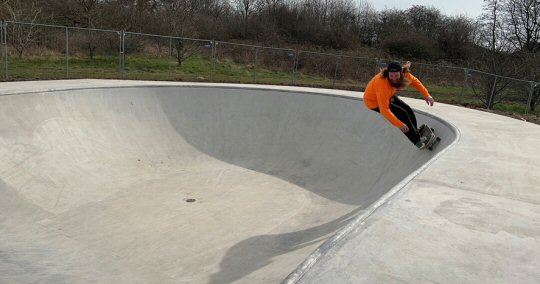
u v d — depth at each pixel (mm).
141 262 5816
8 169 7281
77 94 9883
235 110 11969
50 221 6816
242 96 12180
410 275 2398
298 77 21562
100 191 8266
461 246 2797
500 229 3105
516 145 6328
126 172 9305
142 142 10438
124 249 6180
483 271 2486
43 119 8742
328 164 9859
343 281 2297
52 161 8180
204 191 8812
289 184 9430
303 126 11250
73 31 19922
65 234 6469
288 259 5234
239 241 6570
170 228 6953
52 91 9289
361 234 2900
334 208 7957
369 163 9016
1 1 21766
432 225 3111
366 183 8492
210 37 29688
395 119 5539
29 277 4816
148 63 20219
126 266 5676
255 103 12070
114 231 6738
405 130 5543
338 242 2766
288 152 10805
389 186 7184
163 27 25969
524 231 3092
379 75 5746
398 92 18656
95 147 9375
